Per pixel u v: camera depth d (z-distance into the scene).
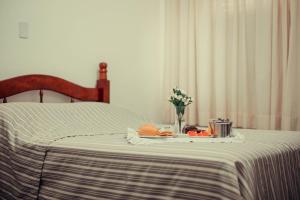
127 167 1.51
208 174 1.30
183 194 1.33
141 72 3.70
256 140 1.87
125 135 2.17
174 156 1.41
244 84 3.21
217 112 3.36
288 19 3.00
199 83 3.48
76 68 3.08
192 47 3.53
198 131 2.15
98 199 1.56
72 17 3.04
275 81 3.03
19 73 2.65
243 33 3.23
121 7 3.49
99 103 2.82
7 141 2.03
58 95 2.90
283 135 2.10
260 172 1.43
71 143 1.82
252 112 3.22
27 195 1.84
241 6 3.26
